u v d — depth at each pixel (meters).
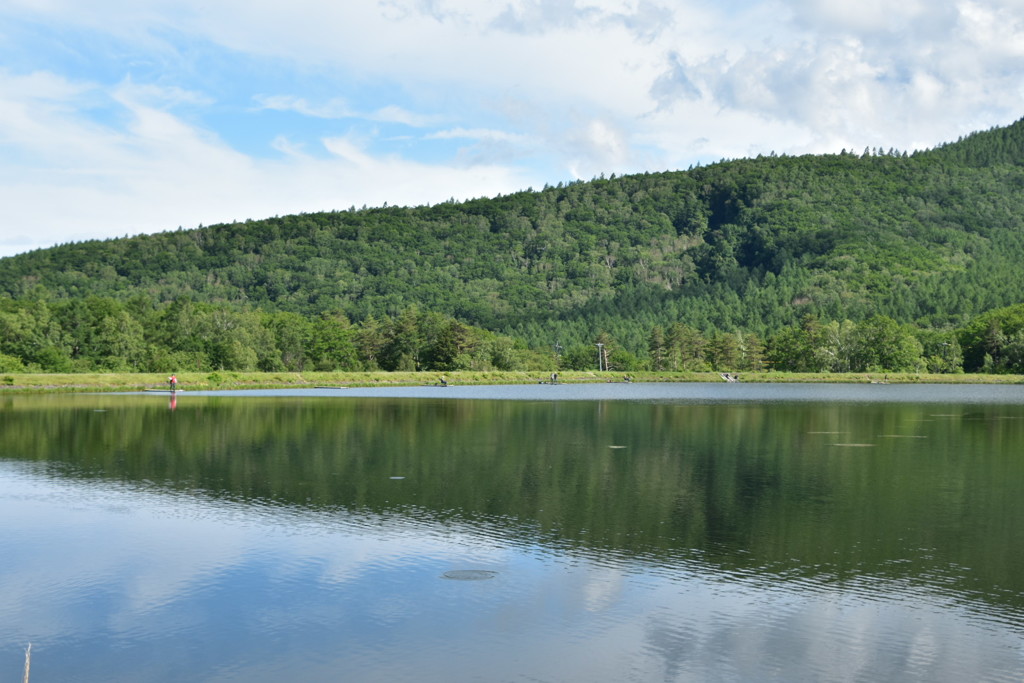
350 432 52.06
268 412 69.44
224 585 19.19
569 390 131.88
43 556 21.52
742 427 57.94
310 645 15.77
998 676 14.37
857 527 24.77
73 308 159.75
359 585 19.16
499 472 35.16
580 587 18.98
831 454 41.97
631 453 41.91
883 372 199.75
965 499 29.22
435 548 22.23
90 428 53.66
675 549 22.19
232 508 27.25
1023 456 41.38
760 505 27.95
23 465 36.78
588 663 14.95
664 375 187.25
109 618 17.17
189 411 70.00
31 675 14.54
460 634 16.27
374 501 28.42
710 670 14.64
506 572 20.09
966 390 144.25
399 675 14.48
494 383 158.25
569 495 29.64
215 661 15.10
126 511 26.78
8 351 141.38
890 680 14.24
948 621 16.89
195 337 161.75
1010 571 20.20
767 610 17.52
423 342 187.50
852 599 18.20
